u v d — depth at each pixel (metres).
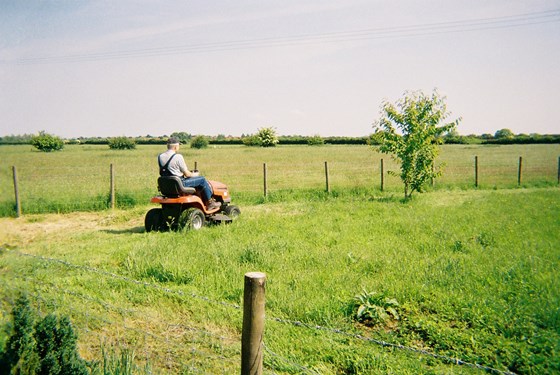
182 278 6.43
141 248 7.81
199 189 10.58
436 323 4.91
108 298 5.72
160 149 64.44
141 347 4.48
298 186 19.81
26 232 10.68
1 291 4.70
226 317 5.21
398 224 10.32
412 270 6.61
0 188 18.64
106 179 22.55
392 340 4.58
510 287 5.73
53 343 3.15
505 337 4.53
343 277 6.34
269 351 4.19
